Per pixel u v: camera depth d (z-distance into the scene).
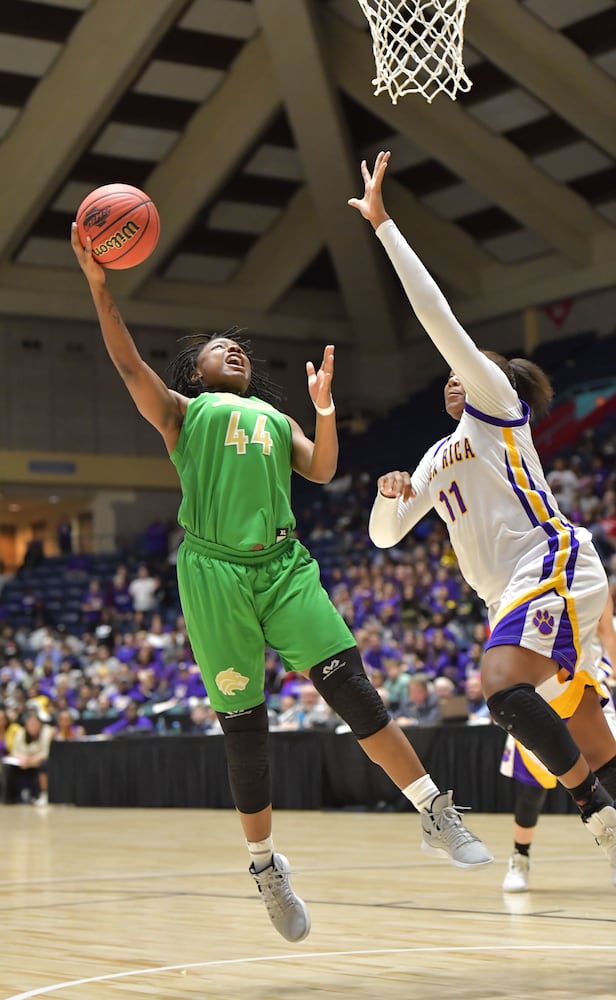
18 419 25.27
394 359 27.89
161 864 7.46
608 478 18.61
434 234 25.22
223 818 11.88
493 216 24.45
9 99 20.34
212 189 22.58
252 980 3.37
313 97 20.53
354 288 25.88
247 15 19.95
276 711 13.84
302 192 24.75
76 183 22.67
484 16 18.36
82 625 23.16
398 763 3.38
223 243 25.64
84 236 3.34
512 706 3.38
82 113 20.14
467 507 3.72
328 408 3.59
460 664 14.08
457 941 3.98
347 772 11.99
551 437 22.94
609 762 3.89
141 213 3.35
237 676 3.43
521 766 5.39
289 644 3.43
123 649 18.95
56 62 19.69
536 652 3.47
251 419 3.55
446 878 6.16
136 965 3.70
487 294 25.81
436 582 16.61
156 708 15.45
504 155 21.59
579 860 6.79
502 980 3.24
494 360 4.06
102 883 6.40
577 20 17.97
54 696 18.22
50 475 25.41
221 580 3.42
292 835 9.29
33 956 3.92
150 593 22.22
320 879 6.24
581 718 3.90
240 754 3.45
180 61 20.48
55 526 28.22
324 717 12.81
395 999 3.03
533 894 5.32
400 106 20.84
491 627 3.71
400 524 3.94
